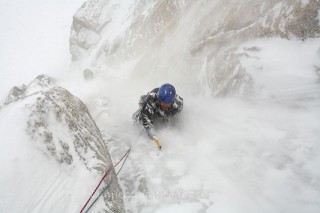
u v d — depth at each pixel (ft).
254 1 15.06
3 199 6.65
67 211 7.40
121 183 10.79
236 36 15.35
